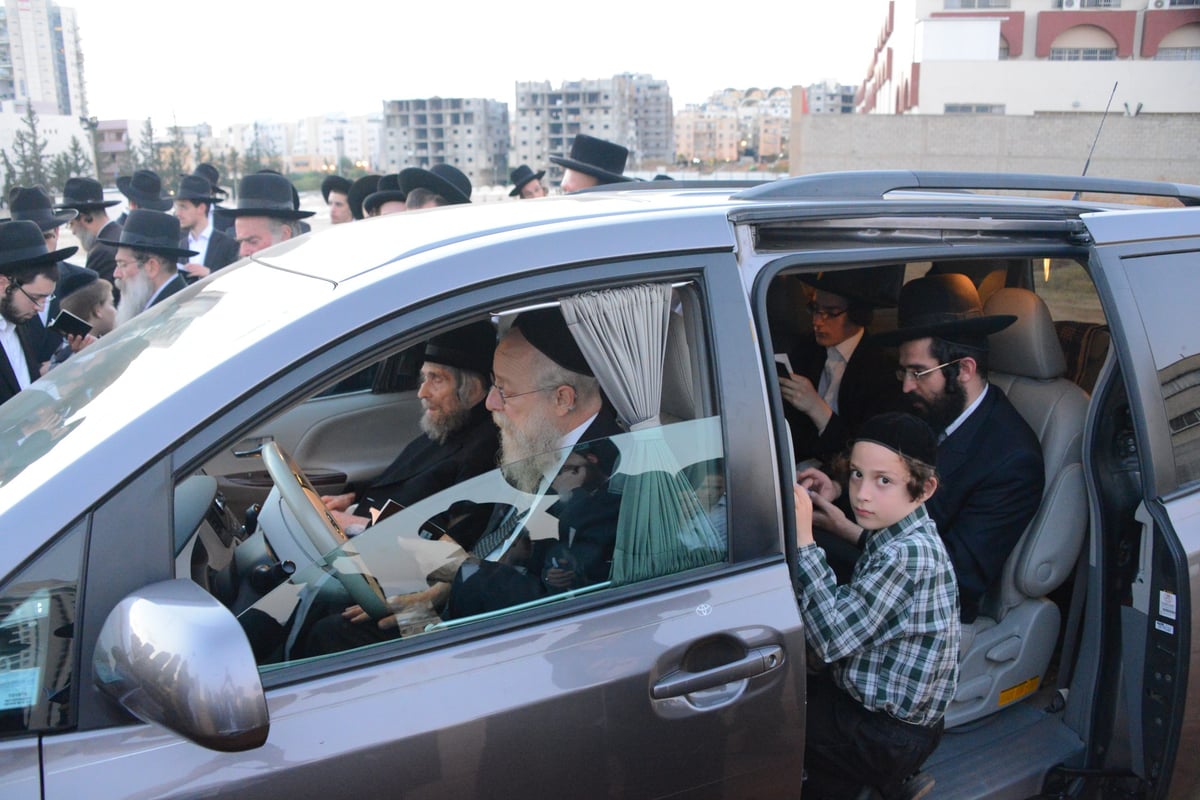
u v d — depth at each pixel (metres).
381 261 1.67
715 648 1.69
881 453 2.05
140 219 4.88
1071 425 2.63
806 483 2.63
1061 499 2.58
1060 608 2.84
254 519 2.04
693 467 1.75
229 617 1.32
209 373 1.45
